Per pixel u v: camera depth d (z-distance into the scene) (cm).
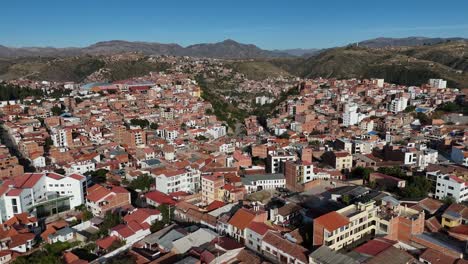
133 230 13638
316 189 18600
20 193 15412
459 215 14000
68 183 16988
